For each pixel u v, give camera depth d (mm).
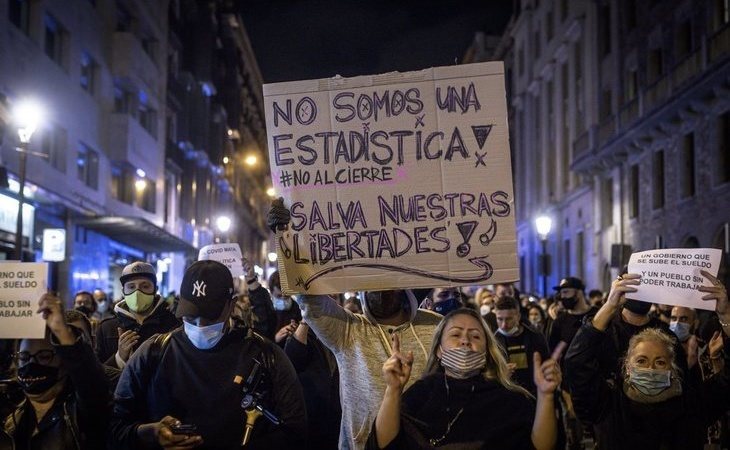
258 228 76000
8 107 17172
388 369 3846
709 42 23016
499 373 4109
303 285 4840
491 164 4820
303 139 4957
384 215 4855
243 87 64438
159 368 4254
